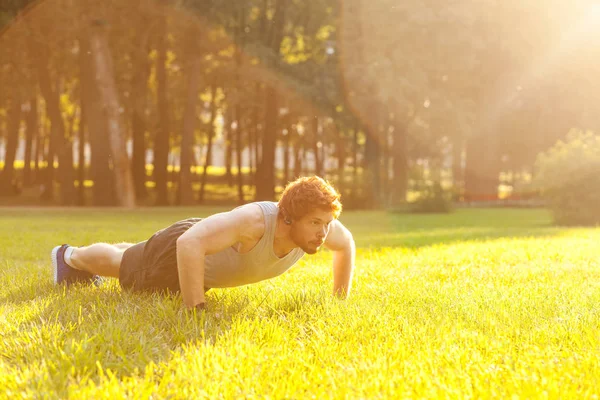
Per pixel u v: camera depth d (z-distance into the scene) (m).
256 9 39.19
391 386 2.43
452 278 6.16
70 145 38.88
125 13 32.59
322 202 3.50
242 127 53.75
